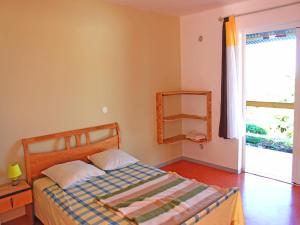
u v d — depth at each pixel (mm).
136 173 2936
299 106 3287
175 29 4258
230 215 2340
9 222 2766
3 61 2605
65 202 2283
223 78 3730
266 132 4809
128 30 3629
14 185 2646
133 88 3779
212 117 4105
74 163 2891
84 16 3164
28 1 2717
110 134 3562
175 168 4227
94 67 3316
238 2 3533
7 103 2668
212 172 4016
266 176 3768
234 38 3594
